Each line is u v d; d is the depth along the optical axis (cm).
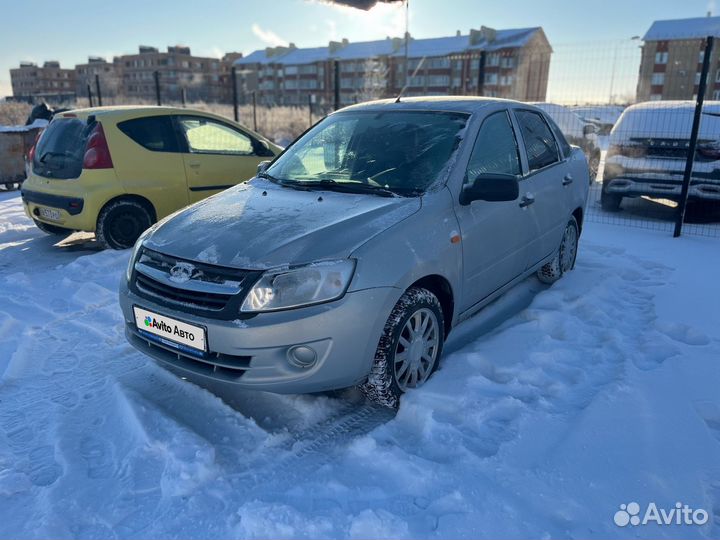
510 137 410
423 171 345
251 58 8344
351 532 213
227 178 670
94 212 579
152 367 350
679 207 679
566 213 485
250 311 260
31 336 396
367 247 276
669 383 317
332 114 441
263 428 288
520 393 308
